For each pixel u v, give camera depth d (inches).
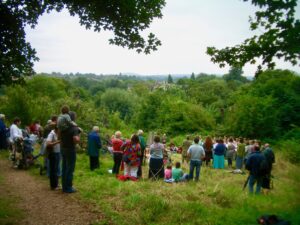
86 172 488.1
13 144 527.2
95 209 299.1
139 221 272.5
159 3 371.6
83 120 900.6
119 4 358.6
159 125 2048.5
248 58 262.4
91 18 376.2
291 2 221.8
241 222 277.3
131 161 475.5
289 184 335.3
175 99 2132.1
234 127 1600.6
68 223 263.0
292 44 227.6
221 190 382.9
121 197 336.8
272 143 1445.6
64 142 354.3
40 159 582.6
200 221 276.2
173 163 787.4
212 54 279.9
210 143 799.1
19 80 369.7
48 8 369.7
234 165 861.8
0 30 348.8
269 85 1715.1
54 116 462.9
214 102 3388.3
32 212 287.0
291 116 1606.8
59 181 416.5
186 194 362.3
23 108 1019.3
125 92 4306.1
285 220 263.4
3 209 283.6
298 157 623.8
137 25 377.4
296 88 1675.7
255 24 245.4
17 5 350.9
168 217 283.3
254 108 1544.0
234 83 4594.0
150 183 417.4
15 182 410.0
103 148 802.8
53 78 3671.3
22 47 360.5
